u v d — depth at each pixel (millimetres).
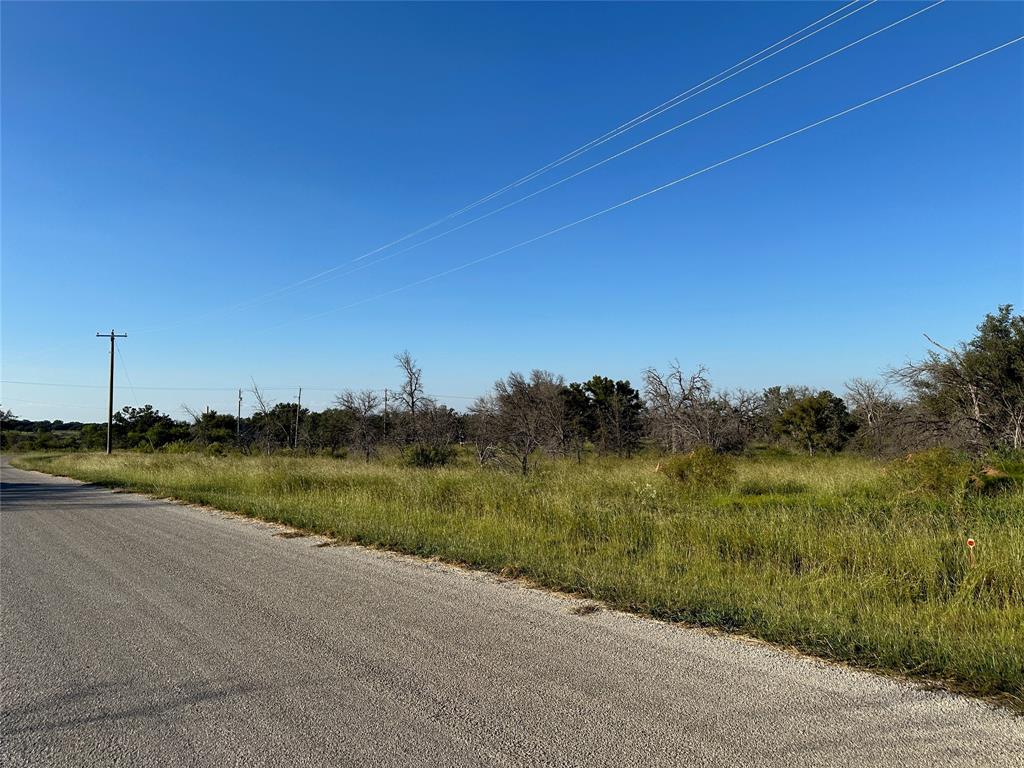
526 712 4371
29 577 8688
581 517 10883
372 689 4793
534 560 8672
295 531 12297
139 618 6699
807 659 5215
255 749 3947
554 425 37469
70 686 4938
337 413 49594
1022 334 21703
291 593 7637
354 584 8039
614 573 7844
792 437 40469
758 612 6254
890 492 12414
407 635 6004
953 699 4402
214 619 6625
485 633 6020
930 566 7062
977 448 20359
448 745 3953
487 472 19891
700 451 15672
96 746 4020
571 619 6414
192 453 45500
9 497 20453
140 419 76688
